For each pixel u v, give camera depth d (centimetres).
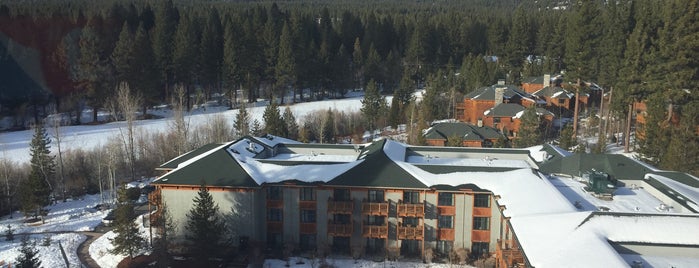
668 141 5694
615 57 7531
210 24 11819
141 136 7231
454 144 6731
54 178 5928
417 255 4131
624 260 2602
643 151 5909
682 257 2759
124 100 7869
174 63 10069
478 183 3969
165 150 6931
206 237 3731
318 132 7938
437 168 4178
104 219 4981
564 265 2488
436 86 9688
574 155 4378
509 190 3750
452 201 4028
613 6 10806
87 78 9244
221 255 3997
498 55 13325
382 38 13762
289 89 12131
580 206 3481
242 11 14725
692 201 3312
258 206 4172
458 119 9006
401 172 4078
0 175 5572
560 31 11544
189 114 9006
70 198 5847
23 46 9319
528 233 2964
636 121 7644
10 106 9088
